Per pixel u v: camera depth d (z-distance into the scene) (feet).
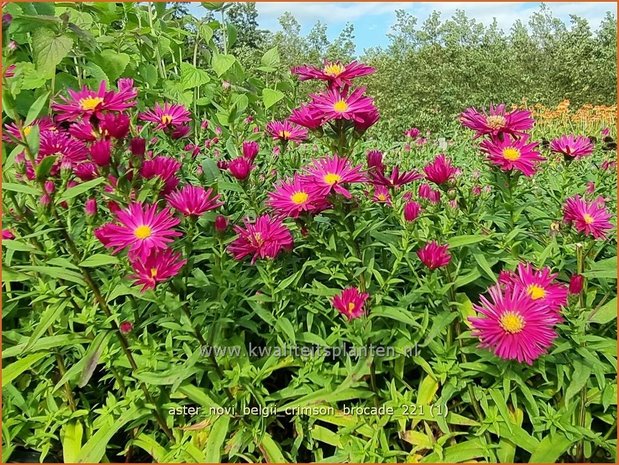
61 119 6.40
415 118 35.73
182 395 6.48
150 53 15.15
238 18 39.50
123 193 6.00
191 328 5.96
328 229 6.97
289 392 6.43
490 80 46.19
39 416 6.73
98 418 6.56
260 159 9.62
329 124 6.46
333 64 6.55
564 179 8.07
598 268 6.46
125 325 6.10
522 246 7.45
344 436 6.29
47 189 5.95
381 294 6.30
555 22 63.31
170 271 5.38
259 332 7.11
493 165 6.86
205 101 14.30
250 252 6.26
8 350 6.20
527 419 6.63
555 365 6.31
